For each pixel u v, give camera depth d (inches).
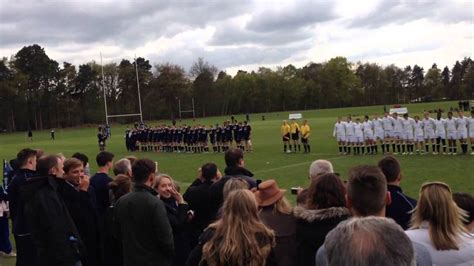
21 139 3260.3
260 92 5767.7
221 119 4414.4
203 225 288.0
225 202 178.7
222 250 167.0
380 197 146.9
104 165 347.9
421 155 1042.1
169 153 1549.0
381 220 90.6
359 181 148.1
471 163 855.7
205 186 292.5
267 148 1453.0
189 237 288.2
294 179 815.7
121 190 287.0
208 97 5600.4
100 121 5182.1
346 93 5900.6
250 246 166.2
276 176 865.5
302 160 1088.8
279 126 2689.5
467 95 5654.5
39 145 2367.1
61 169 281.7
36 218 253.0
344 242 87.8
